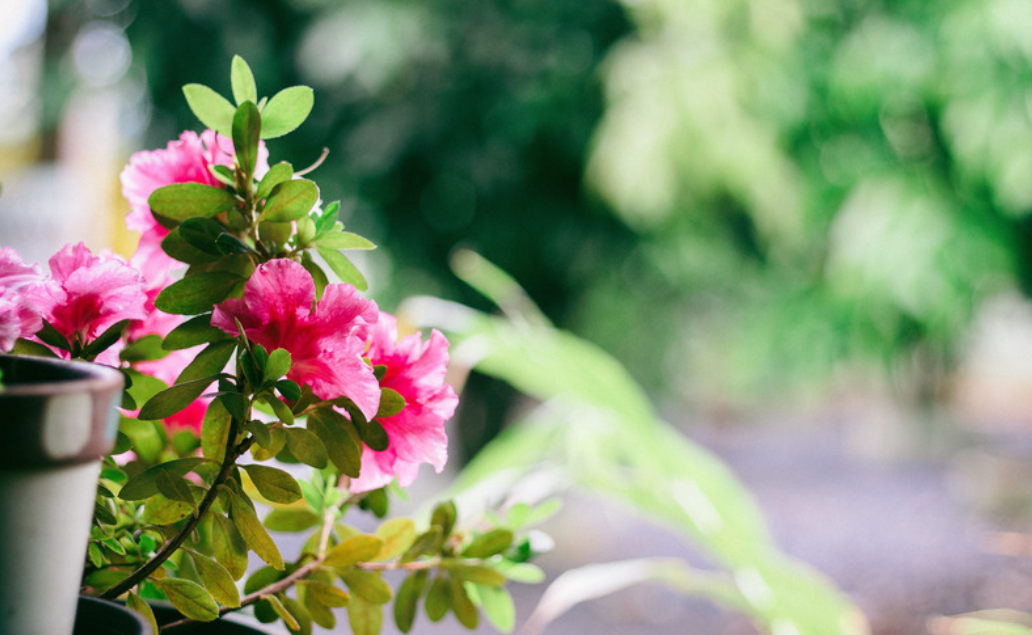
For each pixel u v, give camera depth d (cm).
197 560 81
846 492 718
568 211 471
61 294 82
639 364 533
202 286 82
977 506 634
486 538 90
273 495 82
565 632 421
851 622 143
